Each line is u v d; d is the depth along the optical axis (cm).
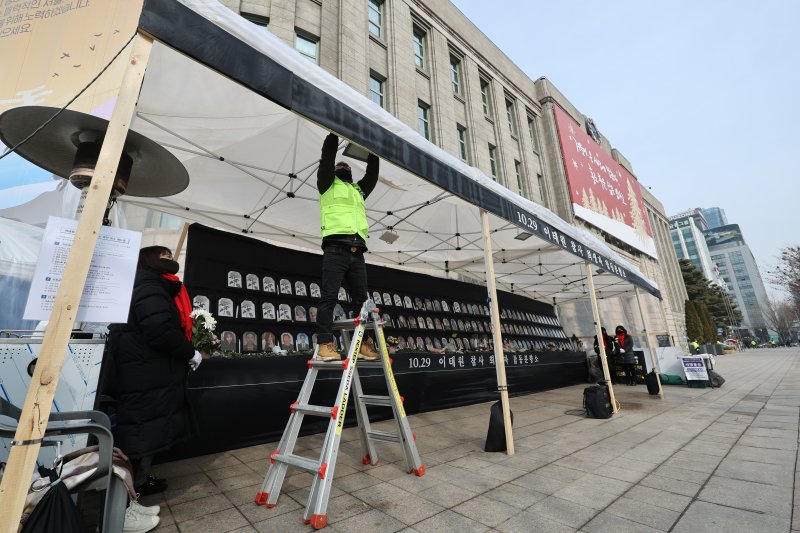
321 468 248
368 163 381
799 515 245
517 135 2089
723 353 3512
